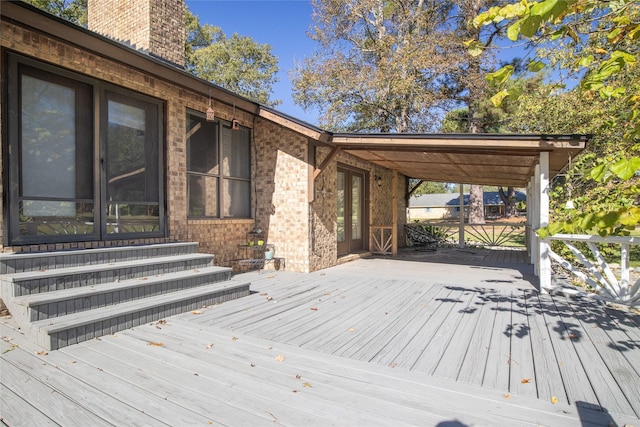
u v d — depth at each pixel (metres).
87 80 5.26
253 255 8.38
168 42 7.73
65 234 5.00
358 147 7.50
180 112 6.64
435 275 7.73
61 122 4.99
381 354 3.43
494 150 6.45
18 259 4.04
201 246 7.08
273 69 27.59
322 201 8.55
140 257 5.33
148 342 3.68
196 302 4.94
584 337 3.90
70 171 5.08
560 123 10.47
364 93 17.20
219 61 24.72
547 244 5.94
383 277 7.43
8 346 3.47
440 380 2.90
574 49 7.07
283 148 8.12
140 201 5.98
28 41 4.55
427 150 6.99
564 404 2.54
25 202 4.61
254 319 4.51
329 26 17.89
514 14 2.08
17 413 2.40
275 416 2.37
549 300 5.54
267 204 8.34
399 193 14.41
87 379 2.87
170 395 2.63
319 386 2.79
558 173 8.94
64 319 3.70
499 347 3.62
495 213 42.12
